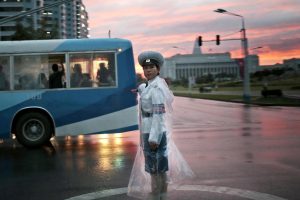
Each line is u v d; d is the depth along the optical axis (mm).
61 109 12547
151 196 5500
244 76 45031
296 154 10234
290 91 63812
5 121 12430
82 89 12578
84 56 12617
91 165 9414
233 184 7363
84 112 12578
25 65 12508
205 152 10633
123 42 12719
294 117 22109
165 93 5281
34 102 12484
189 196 6633
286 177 7840
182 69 186750
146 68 5348
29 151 11836
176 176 5547
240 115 24250
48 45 12539
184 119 21797
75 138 14578
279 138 13172
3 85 12477
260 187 7141
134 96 12680
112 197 6719
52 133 12750
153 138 5168
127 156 10477
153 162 5340
